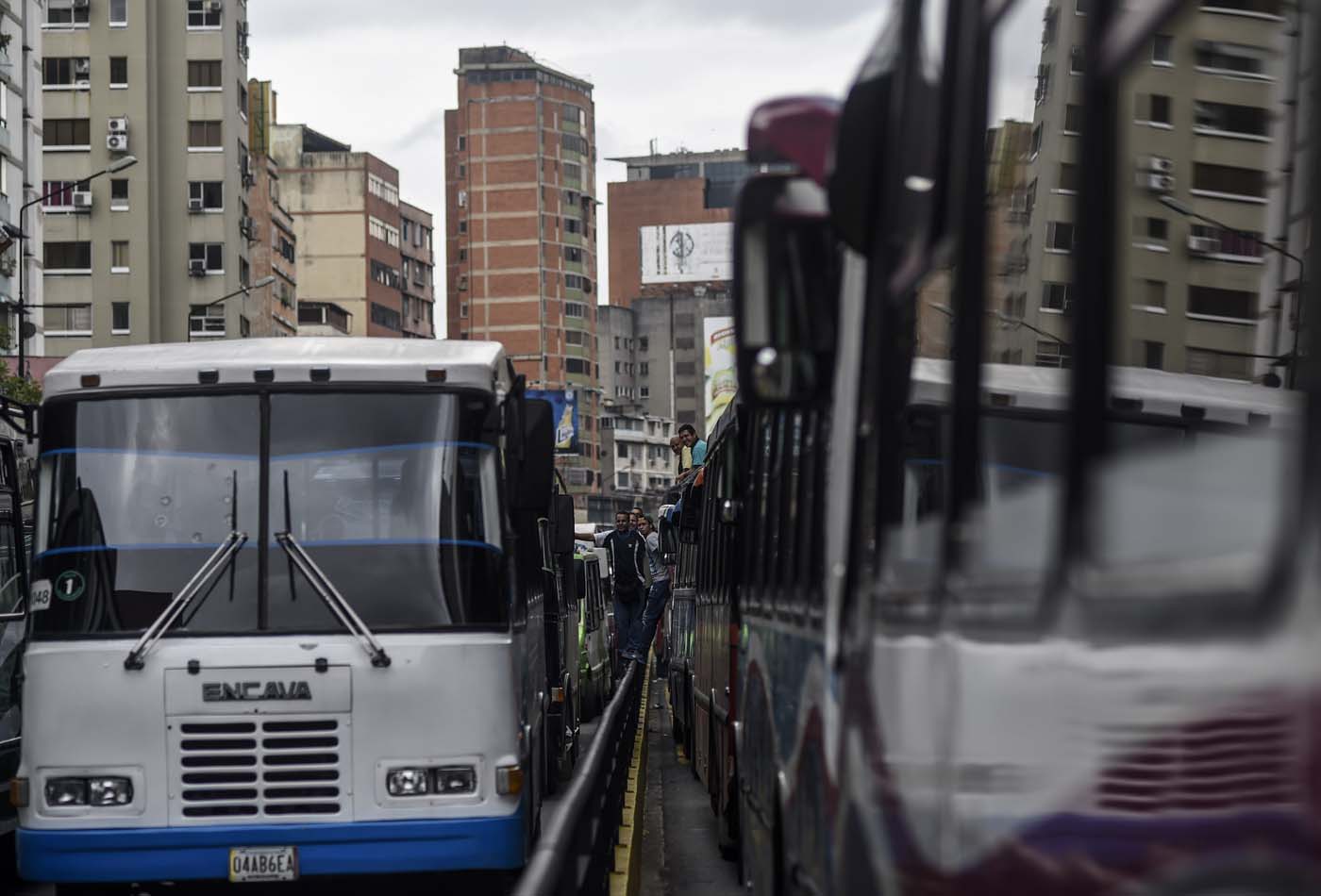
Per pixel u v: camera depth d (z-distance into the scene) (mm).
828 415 5465
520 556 10953
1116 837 2115
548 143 166000
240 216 94125
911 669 3465
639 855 12062
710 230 175625
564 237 167000
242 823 9648
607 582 33125
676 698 24203
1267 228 2055
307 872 9641
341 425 10117
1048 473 2529
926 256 3619
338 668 9766
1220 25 2113
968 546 3018
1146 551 2086
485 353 10484
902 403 3875
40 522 10070
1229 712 1815
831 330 4605
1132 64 2303
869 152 4266
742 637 9703
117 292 90312
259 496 10008
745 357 4574
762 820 7797
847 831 4348
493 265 165500
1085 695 2252
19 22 64500
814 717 5430
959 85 3408
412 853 9688
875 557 4109
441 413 10141
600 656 27531
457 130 170875
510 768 9836
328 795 9703
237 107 93500
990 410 2971
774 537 7695
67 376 10180
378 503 10039
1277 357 1995
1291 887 1676
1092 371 2338
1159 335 2268
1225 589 1844
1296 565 1688
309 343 10531
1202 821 1872
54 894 11273
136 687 9742
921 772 3293
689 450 28094
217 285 92188
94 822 9672
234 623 9844
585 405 168375
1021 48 2914
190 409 10141
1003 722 2660
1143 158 2262
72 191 90062
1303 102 1899
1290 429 1730
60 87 90562
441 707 9789
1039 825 2420
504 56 167500
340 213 150875
